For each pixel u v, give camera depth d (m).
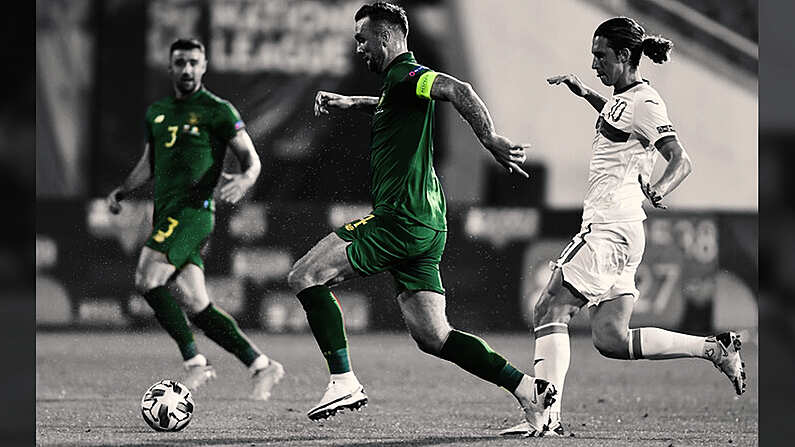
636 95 18.47
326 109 20.39
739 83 43.31
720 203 43.34
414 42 43.16
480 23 43.22
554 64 43.31
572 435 18.61
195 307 24.27
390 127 17.47
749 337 42.72
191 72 24.75
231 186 24.42
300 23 42.56
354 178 42.22
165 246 24.20
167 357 35.22
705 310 42.97
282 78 42.53
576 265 18.61
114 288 41.88
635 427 20.28
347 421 20.39
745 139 43.44
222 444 16.83
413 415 21.66
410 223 17.31
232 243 41.69
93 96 42.47
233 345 24.30
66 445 16.81
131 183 25.77
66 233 41.97
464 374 30.88
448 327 17.89
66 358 34.47
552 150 43.09
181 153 24.58
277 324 41.81
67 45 42.38
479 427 19.73
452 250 42.47
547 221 42.75
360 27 17.97
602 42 18.78
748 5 43.19
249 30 42.56
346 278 17.66
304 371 31.22
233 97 42.47
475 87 43.22
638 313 42.72
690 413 22.98
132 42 42.72
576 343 42.62
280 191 42.03
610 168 18.73
